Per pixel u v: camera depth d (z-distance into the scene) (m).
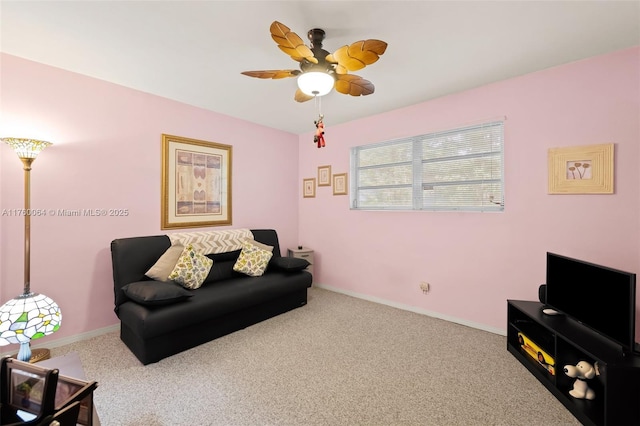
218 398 1.78
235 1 1.61
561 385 1.81
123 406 1.70
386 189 3.62
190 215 3.33
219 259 3.25
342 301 3.69
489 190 2.82
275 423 1.58
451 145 3.06
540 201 2.49
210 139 3.50
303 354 2.33
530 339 2.13
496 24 1.82
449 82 2.70
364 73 2.51
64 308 2.49
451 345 2.49
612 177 2.17
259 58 2.26
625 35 1.94
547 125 2.45
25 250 2.15
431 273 3.17
